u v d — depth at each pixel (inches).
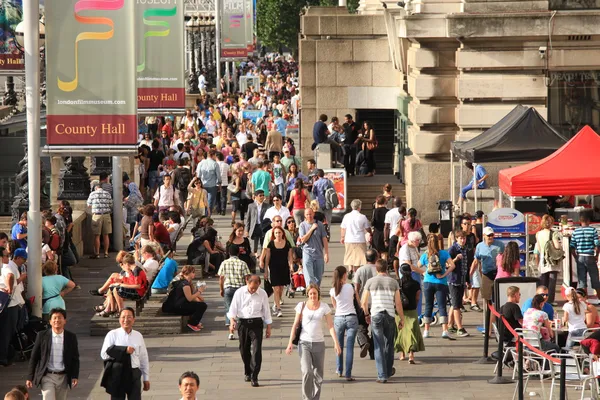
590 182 2714.1
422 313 2672.2
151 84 3924.7
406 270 2303.2
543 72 3986.2
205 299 3002.0
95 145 2679.6
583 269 2758.4
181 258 3341.5
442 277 2522.1
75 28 2657.5
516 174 2746.1
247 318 2151.8
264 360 2362.2
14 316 2321.6
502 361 2186.3
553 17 3905.0
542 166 2743.6
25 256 2534.5
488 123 4005.9
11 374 2271.2
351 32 4960.6
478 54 3983.8
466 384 2165.4
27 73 2512.3
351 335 2181.3
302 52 5000.0
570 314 2245.3
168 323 2596.0
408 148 4372.5
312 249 2832.2
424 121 4067.4
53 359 1824.6
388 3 5167.3
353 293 2203.5
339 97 5007.4
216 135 6240.2
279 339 2541.8
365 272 2357.3
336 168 4419.3
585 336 2181.3
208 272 3307.1
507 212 2847.0
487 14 3912.4
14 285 2315.5
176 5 3880.4
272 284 2755.9
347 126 4813.0
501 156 3048.7
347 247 3068.4
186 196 4394.7
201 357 2386.8
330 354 2421.3
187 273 2640.3
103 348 1854.1
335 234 4040.4
